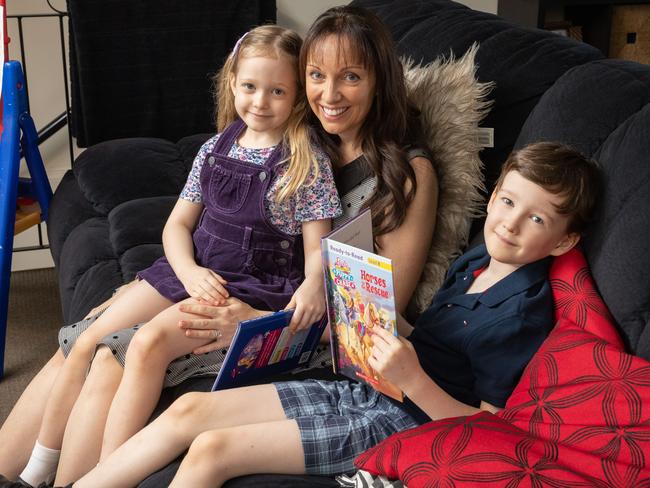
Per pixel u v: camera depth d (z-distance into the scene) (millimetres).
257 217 1717
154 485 1395
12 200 2455
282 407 1482
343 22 1629
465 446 1197
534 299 1383
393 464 1249
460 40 1999
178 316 1619
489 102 1770
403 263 1663
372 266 1300
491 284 1469
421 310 1729
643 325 1286
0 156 2461
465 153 1727
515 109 1804
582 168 1379
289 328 1558
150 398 1573
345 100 1655
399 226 1667
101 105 2859
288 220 1731
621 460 1115
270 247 1740
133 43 2842
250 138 1786
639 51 3443
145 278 1796
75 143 3273
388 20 2340
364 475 1293
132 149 2625
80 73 2807
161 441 1436
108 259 2160
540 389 1242
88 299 2033
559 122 1567
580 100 1558
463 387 1449
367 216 1478
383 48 1646
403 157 1682
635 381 1156
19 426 1804
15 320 2873
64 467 1610
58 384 1707
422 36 2148
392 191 1661
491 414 1261
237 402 1470
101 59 2816
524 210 1363
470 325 1436
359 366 1440
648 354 1234
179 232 1818
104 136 2898
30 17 3074
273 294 1709
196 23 2893
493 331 1390
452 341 1455
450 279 1583
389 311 1318
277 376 1659
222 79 1890
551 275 1417
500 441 1187
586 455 1137
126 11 2803
